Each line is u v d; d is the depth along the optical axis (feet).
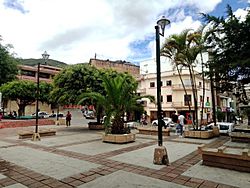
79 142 36.73
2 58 79.30
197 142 38.01
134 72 186.29
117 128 38.81
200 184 16.25
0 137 44.16
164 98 129.18
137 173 18.93
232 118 123.65
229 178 17.54
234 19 23.44
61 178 17.67
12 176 18.19
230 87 28.73
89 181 16.97
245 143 37.14
